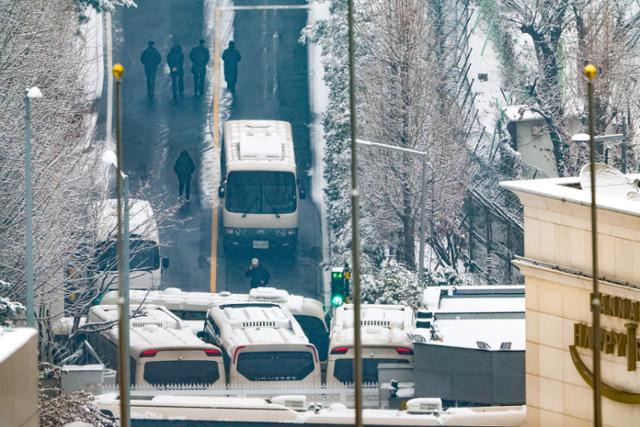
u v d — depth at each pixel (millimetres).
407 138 152750
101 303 119188
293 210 150625
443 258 152125
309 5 194375
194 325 116938
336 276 120188
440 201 152250
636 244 64125
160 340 100688
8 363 51156
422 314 94250
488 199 158125
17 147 111812
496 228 153125
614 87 153125
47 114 118188
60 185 112312
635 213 63375
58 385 90125
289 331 104562
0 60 116500
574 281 66812
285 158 152125
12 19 118125
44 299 110750
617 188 69500
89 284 120812
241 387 97562
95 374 89500
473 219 155125
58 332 113188
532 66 182250
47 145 114875
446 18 183500
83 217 119938
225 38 189500
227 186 150500
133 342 100250
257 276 141375
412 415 74500
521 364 85938
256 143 153875
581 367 67188
